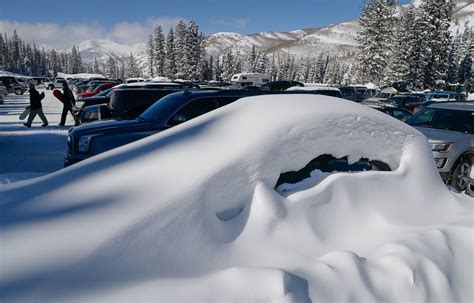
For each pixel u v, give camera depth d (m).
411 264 2.03
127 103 8.86
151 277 1.66
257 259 1.95
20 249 1.65
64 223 1.81
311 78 104.44
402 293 1.91
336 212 2.38
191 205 1.96
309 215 2.26
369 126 2.76
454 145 5.96
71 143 5.72
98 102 13.39
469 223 2.55
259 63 93.06
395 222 2.50
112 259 1.66
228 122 2.69
